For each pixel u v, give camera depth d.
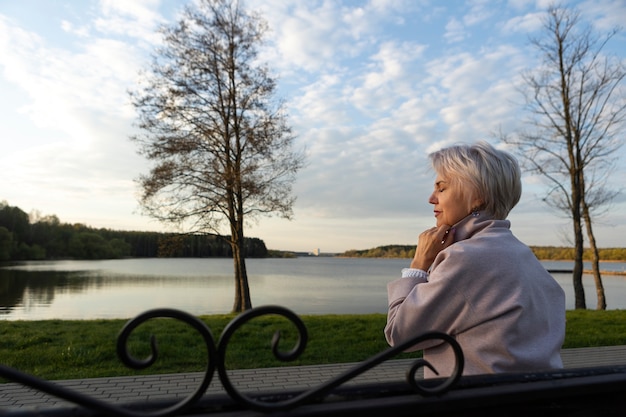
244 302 16.48
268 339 8.03
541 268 1.31
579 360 7.43
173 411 0.70
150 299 33.38
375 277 78.69
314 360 6.97
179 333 8.18
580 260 16.27
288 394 0.80
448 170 1.41
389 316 1.32
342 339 8.18
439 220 1.46
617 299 38.25
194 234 16.34
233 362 6.74
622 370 1.02
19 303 29.84
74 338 7.76
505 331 1.17
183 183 15.80
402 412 0.81
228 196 15.84
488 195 1.36
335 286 53.19
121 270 76.69
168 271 80.75
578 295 16.27
